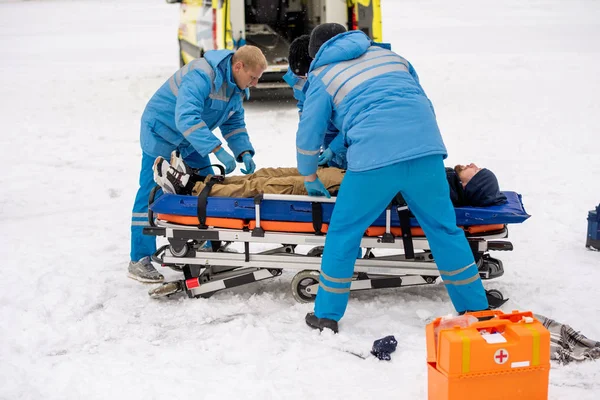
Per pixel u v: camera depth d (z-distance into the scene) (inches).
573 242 203.0
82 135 362.9
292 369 133.4
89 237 218.2
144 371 134.4
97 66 598.9
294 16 455.5
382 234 158.2
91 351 144.7
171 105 172.4
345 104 143.1
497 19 866.8
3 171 299.4
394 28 818.2
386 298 166.9
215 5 379.2
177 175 162.2
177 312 162.6
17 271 188.2
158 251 170.9
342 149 167.9
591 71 494.0
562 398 121.5
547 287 171.0
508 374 111.0
